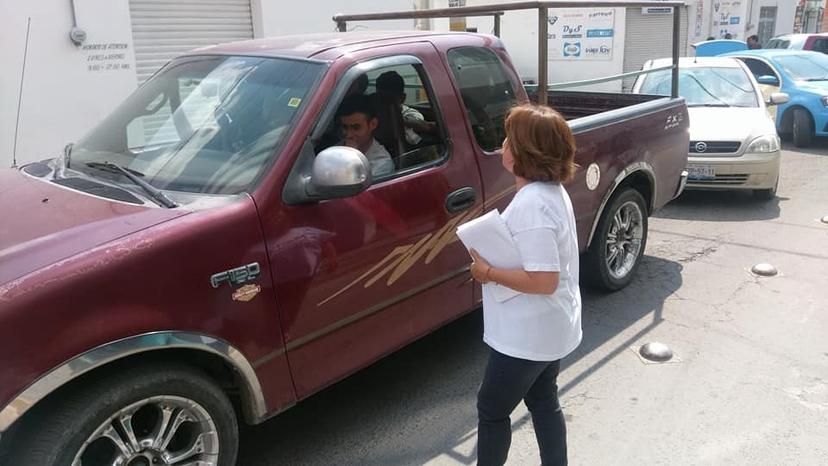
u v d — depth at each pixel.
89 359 2.16
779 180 8.92
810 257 5.80
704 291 5.09
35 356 2.07
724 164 7.38
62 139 6.79
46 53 6.56
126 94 7.19
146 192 2.70
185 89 3.28
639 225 5.12
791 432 3.28
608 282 4.91
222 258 2.47
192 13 7.88
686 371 3.89
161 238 2.34
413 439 3.30
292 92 2.95
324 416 3.52
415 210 3.18
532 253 2.31
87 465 2.38
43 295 2.10
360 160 2.62
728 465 3.05
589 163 4.34
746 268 5.58
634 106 4.93
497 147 3.68
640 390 3.70
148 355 2.44
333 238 2.82
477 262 2.45
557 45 21.27
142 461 2.42
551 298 2.42
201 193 2.68
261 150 2.78
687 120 5.46
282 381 2.74
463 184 3.42
